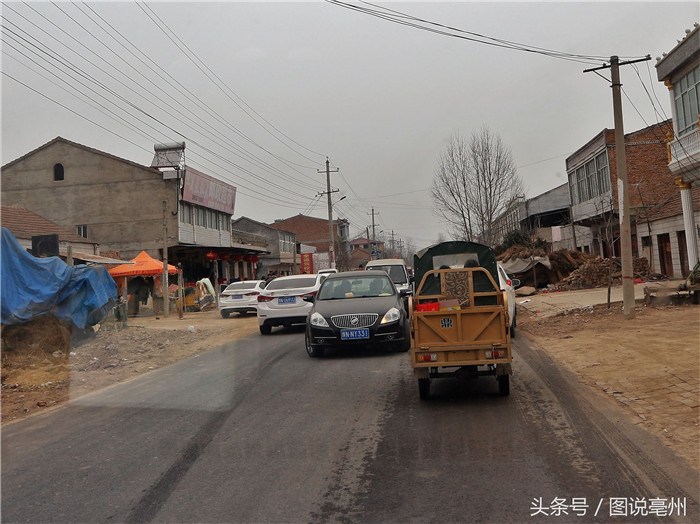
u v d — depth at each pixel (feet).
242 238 168.14
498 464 16.52
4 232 40.50
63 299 45.37
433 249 30.45
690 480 14.93
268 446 19.25
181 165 126.11
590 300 65.31
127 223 124.67
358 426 21.27
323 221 315.99
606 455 16.94
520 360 33.76
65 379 34.71
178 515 14.08
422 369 24.58
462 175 128.06
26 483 16.72
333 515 13.66
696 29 61.36
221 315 85.30
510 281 46.03
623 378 26.61
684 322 41.57
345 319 37.06
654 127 100.58
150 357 42.11
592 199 111.04
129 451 19.42
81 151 126.52
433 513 13.50
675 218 87.40
